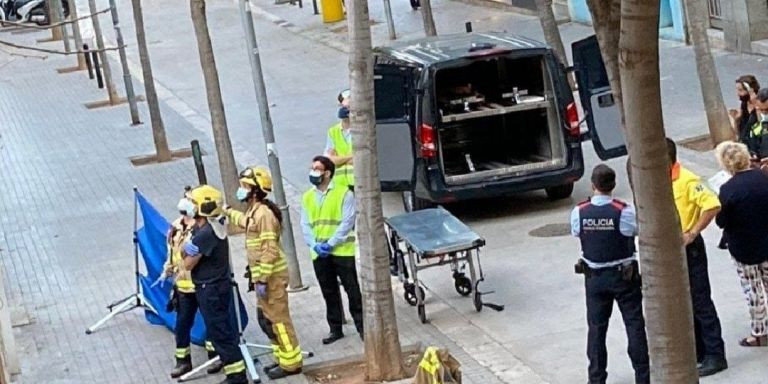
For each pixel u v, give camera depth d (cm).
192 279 1088
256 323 1288
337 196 1170
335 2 3666
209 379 1143
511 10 3369
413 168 1548
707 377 1005
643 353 953
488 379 1070
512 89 1625
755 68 2195
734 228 1027
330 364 1141
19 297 1477
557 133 1577
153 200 1908
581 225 956
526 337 1162
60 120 2752
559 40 2123
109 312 1373
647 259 693
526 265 1376
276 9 4191
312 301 1346
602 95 1566
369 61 1054
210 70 1664
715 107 1700
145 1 4819
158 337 1284
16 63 3706
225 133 1664
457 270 1293
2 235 1800
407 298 1286
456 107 1592
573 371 1065
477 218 1598
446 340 1177
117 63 3419
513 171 1553
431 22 2353
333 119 2358
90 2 2842
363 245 1076
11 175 2227
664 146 672
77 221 1831
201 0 1644
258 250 1098
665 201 680
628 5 641
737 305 1158
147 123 2595
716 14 2427
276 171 1363
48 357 1257
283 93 2706
